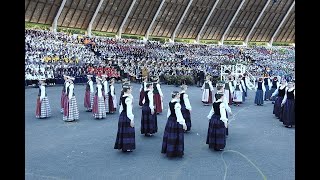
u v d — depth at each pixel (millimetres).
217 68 25797
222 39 40688
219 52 34750
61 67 20094
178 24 36344
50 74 19312
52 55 21125
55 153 7070
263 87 14719
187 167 6242
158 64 24703
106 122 10445
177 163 6496
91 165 6305
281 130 9711
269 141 8367
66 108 10461
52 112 11977
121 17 32406
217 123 7402
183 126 6906
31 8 26281
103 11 30828
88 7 29500
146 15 33812
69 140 8195
